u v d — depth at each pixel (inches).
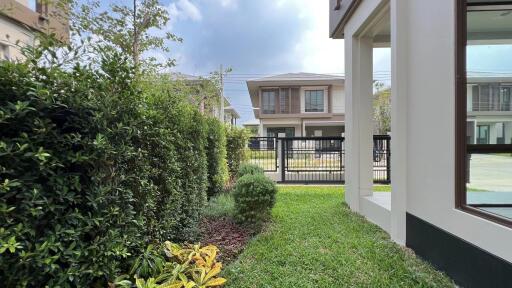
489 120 128.3
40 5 208.1
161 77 210.2
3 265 54.4
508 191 119.5
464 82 102.0
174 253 98.4
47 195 61.9
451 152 104.2
